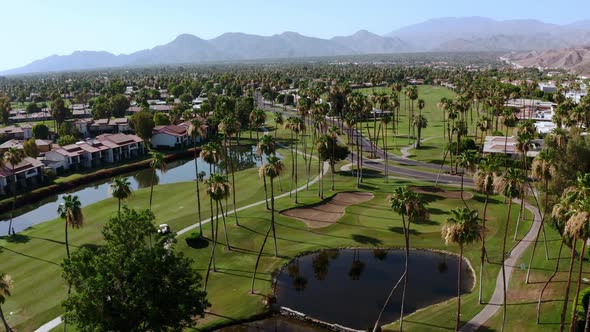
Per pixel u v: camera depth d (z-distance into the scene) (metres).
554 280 62.09
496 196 99.00
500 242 76.62
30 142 132.50
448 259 72.75
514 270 66.69
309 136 182.12
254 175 124.81
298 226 86.06
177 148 168.00
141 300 42.16
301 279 67.75
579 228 41.06
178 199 103.75
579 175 52.50
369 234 82.12
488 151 124.56
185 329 55.16
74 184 125.19
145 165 146.38
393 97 176.38
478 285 63.69
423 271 69.06
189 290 46.47
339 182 114.38
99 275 40.34
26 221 99.94
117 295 42.38
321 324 56.03
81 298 40.16
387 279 67.19
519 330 52.00
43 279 67.12
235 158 156.12
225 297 62.56
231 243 78.31
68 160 135.25
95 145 146.75
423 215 54.31
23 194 112.19
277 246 78.12
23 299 61.91
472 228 47.91
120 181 73.62
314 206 96.38
